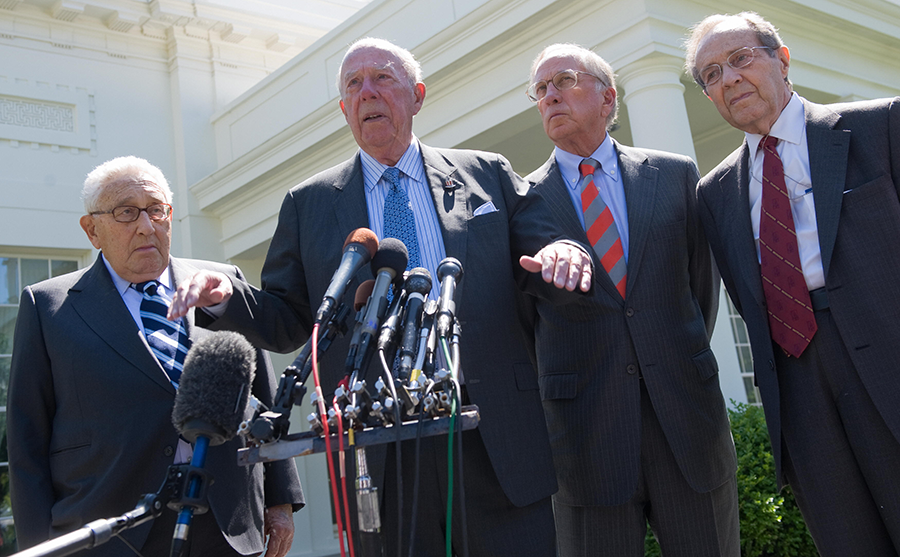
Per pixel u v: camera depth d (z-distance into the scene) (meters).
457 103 6.18
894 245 2.18
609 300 2.51
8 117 7.57
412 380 1.45
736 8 5.53
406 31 6.79
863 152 2.29
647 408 2.45
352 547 1.34
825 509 2.21
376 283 1.62
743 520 4.00
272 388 2.46
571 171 2.80
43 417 2.23
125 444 2.10
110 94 8.27
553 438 2.54
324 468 8.10
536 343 2.75
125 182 2.32
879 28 6.32
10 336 7.36
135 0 8.28
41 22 7.93
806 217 2.33
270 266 2.32
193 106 8.67
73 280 2.41
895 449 2.12
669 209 2.64
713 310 2.87
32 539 2.08
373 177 2.26
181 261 2.53
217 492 2.14
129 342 2.22
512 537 1.89
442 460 1.90
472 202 2.20
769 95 2.40
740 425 4.34
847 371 2.20
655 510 2.42
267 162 7.62
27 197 7.50
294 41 9.23
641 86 5.06
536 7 5.43
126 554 2.00
